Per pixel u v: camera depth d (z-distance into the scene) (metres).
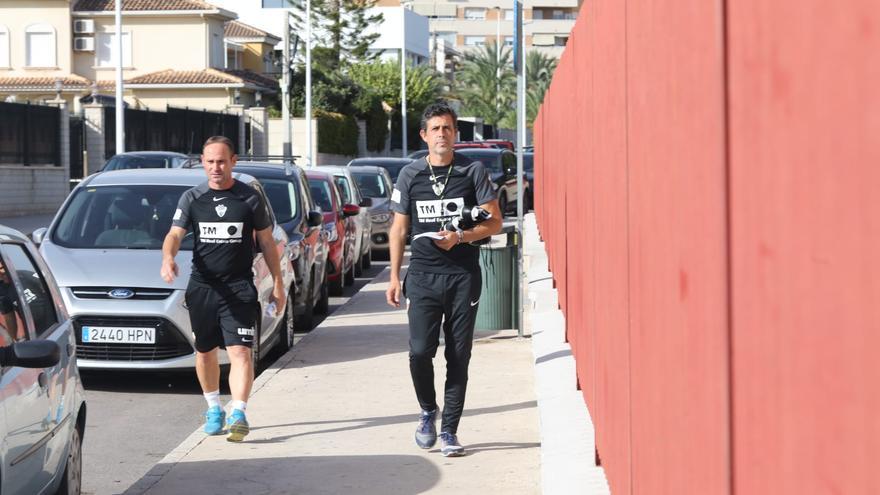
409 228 12.18
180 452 12.59
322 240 26.19
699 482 4.60
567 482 10.28
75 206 18.97
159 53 105.81
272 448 12.70
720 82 4.10
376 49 168.88
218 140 13.16
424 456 12.20
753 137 3.59
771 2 3.36
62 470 9.62
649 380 6.24
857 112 2.58
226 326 13.02
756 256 3.56
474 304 11.91
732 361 3.95
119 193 19.20
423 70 149.88
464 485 11.05
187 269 17.22
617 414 8.16
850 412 2.67
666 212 5.54
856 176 2.60
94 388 17.27
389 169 49.31
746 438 3.73
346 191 36.16
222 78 103.12
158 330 16.53
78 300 16.61
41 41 102.69
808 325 2.99
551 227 27.92
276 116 102.88
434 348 12.02
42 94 99.88
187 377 18.11
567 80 17.86
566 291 17.47
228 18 108.94
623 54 7.77
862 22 2.54
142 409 15.80
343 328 22.45
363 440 13.00
